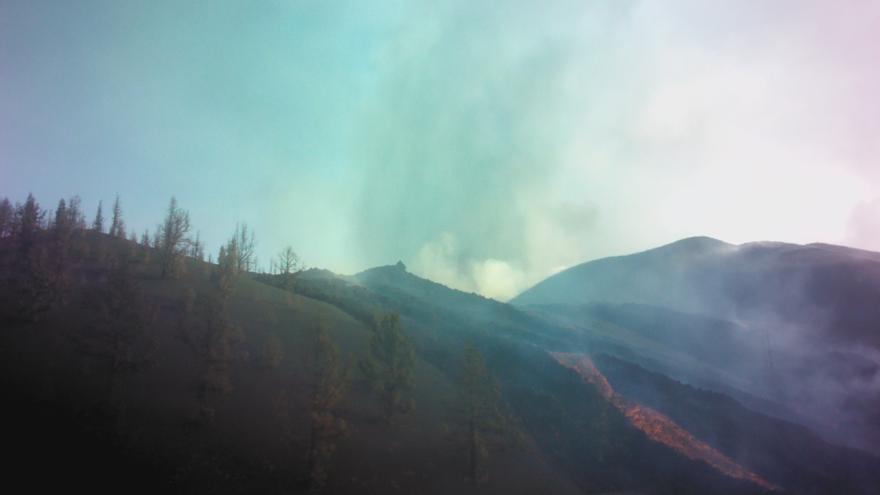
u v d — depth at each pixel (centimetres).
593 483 4328
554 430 5016
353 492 3206
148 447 2903
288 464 3209
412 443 4034
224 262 5747
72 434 2764
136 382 3500
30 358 3288
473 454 3775
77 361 3381
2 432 2636
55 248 4203
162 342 4069
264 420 3562
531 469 4244
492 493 3678
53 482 2448
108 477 2595
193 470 2872
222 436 3244
